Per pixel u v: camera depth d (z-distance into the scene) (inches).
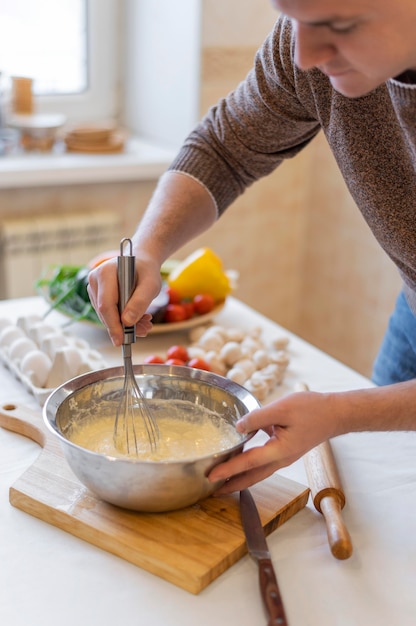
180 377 40.5
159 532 34.1
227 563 33.0
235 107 46.9
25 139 89.5
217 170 48.1
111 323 38.2
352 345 104.7
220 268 62.4
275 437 33.4
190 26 89.0
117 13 98.0
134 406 39.7
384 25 27.0
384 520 36.8
